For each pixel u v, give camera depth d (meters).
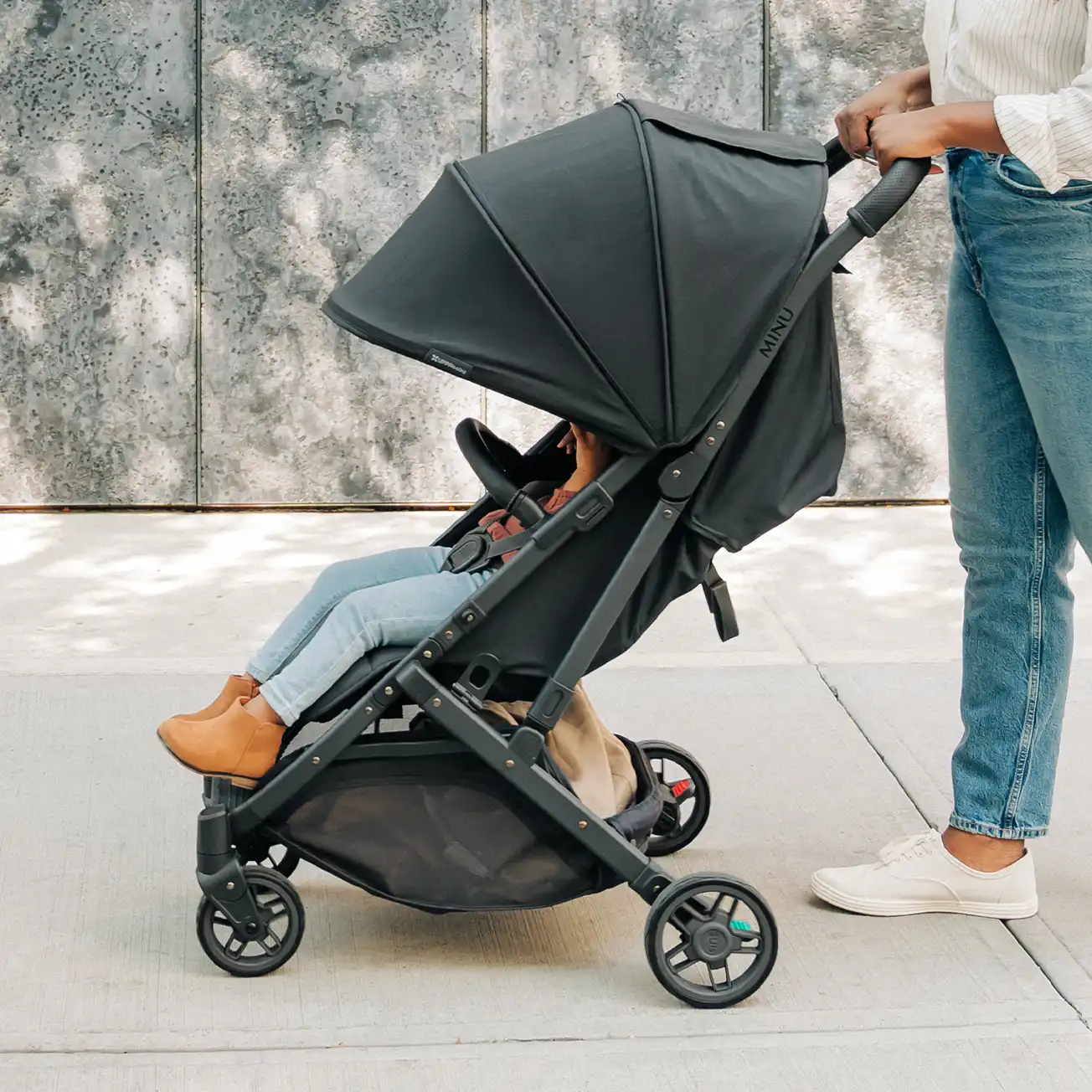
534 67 6.16
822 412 2.87
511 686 2.91
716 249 2.68
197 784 3.79
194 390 6.27
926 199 6.32
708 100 6.23
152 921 3.13
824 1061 2.65
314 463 6.36
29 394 6.25
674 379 2.67
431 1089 2.55
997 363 3.06
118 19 6.03
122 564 5.62
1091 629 5.00
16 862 3.37
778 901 3.26
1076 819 3.64
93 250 6.16
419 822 2.87
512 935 3.11
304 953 3.02
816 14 6.20
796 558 5.78
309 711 2.88
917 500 6.55
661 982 2.82
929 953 3.04
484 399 6.34
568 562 2.84
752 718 4.26
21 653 4.66
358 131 6.14
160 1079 2.57
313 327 6.25
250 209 6.16
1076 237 2.81
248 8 6.05
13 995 2.83
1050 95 2.66
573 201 2.68
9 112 6.06
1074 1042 2.71
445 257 2.70
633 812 2.96
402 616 2.85
